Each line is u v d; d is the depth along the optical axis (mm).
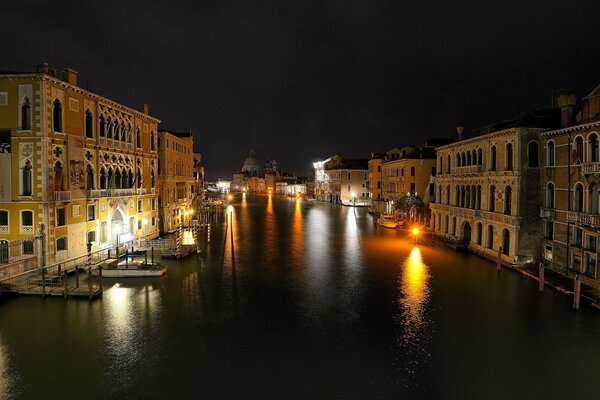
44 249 23453
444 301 21406
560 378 13961
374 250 35844
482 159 32156
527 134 26969
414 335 17281
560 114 29125
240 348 16031
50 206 23703
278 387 13344
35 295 21453
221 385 13438
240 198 131250
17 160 23484
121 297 21844
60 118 24906
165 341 16578
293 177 171750
